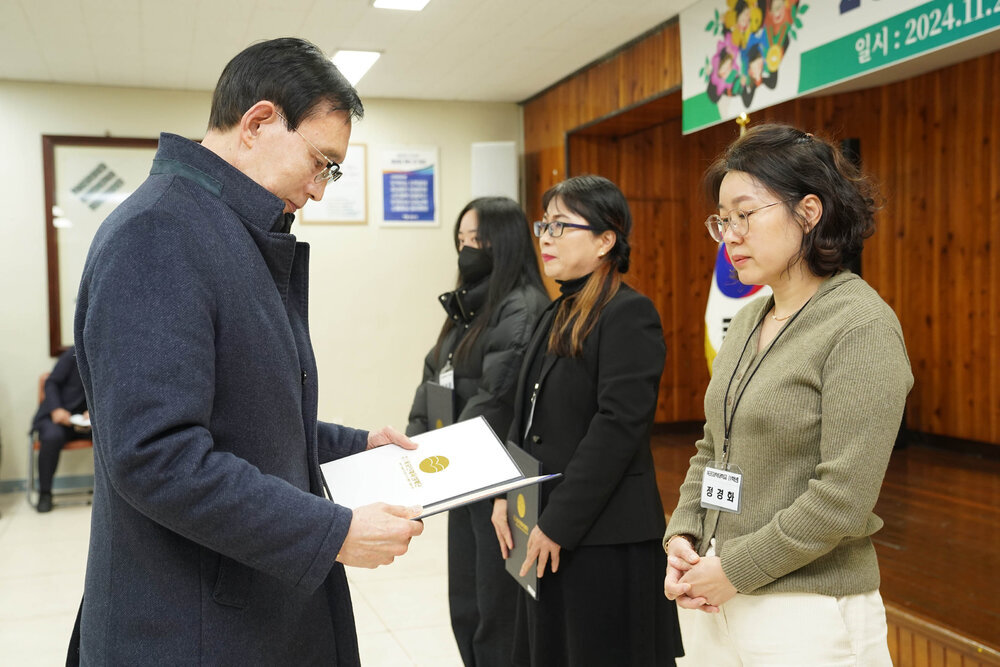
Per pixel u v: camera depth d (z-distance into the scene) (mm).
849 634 1269
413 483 1332
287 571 1068
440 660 2930
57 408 5152
